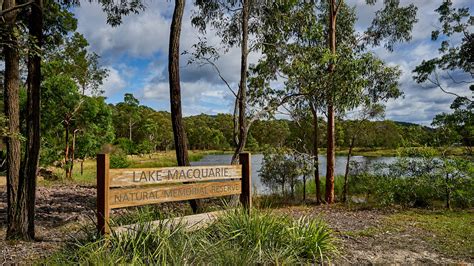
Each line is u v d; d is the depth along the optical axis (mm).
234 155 8672
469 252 5488
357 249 5438
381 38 12875
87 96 18906
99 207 4199
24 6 5555
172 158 40000
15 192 5574
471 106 17156
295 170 11844
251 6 8984
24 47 5391
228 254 3740
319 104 11031
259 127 23000
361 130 13141
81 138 19125
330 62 10422
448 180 10367
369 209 10250
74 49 21453
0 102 13805
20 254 4785
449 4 17703
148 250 3680
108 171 4215
